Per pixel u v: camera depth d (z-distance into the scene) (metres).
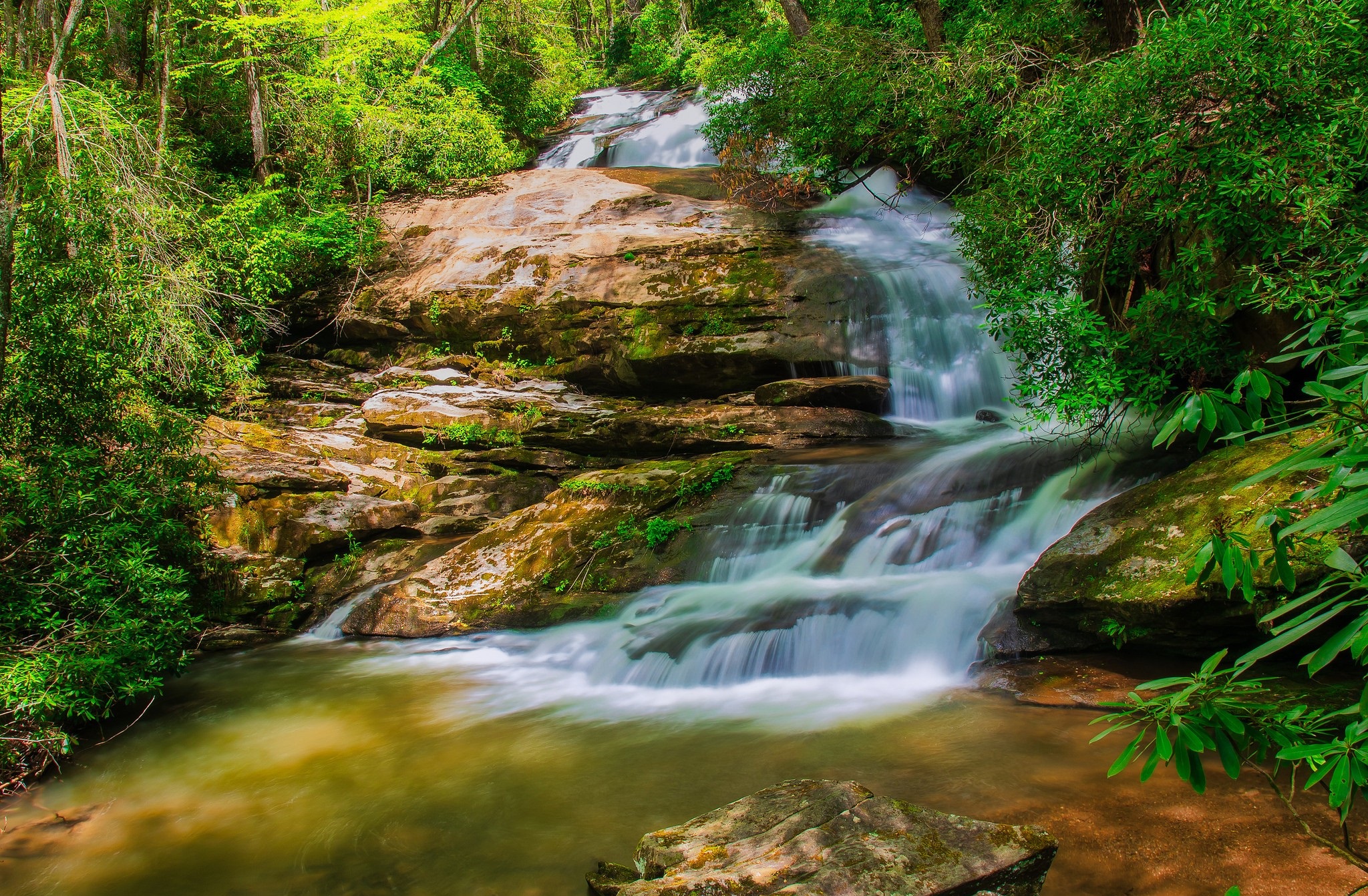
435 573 9.52
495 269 14.73
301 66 19.34
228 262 14.07
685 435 11.43
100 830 5.23
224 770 6.01
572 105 30.30
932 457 9.52
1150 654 6.00
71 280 7.49
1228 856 3.73
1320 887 3.43
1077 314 6.91
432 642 8.77
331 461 11.41
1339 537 4.93
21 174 7.77
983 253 8.30
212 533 9.82
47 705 5.95
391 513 10.64
